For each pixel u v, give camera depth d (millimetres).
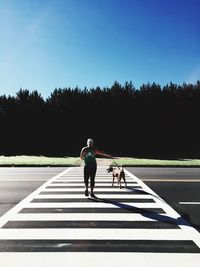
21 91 68188
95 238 6902
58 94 68188
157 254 6000
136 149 66562
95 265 5488
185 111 67312
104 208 9742
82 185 14547
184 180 16734
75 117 66625
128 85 70125
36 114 66250
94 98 67125
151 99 67625
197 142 67188
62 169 23906
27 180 16500
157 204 10352
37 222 8164
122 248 6312
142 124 67188
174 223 8109
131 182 15758
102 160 36812
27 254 5980
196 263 5598
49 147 66188
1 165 27297
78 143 66500
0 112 65625
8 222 8156
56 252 6078
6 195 11961
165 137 67250
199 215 8969
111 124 66938
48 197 11531
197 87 69562
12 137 65625
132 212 9242
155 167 26906
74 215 8875
